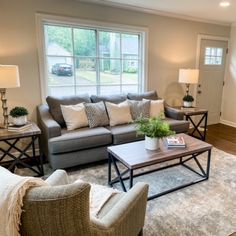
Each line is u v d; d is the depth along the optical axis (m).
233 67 5.05
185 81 4.05
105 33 3.70
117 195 1.58
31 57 3.12
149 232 1.79
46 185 0.95
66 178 1.62
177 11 3.90
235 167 2.97
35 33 3.08
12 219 0.82
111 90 4.00
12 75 2.45
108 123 3.34
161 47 4.20
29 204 0.82
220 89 5.27
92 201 1.49
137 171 2.84
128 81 4.13
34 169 2.79
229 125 5.23
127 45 3.96
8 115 2.97
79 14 3.31
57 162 2.70
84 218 0.88
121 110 3.40
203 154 3.41
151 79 4.24
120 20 3.66
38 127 2.91
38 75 3.22
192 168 2.93
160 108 3.79
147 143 2.37
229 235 1.77
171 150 2.35
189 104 4.18
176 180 2.63
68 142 2.67
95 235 1.02
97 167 2.98
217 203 2.18
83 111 3.16
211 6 3.57
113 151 2.32
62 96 3.27
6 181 0.87
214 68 5.02
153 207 2.11
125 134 3.04
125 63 4.02
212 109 5.27
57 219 0.84
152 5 3.56
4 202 0.82
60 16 3.18
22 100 3.17
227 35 5.00
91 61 3.70
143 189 1.44
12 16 2.90
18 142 3.17
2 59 2.94
